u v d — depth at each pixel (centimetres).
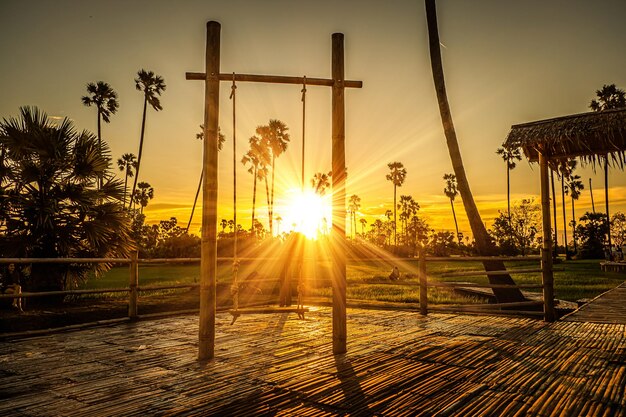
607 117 691
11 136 930
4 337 582
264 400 338
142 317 764
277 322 736
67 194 967
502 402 329
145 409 320
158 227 6781
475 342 553
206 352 474
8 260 604
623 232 7262
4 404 332
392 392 354
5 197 902
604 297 1082
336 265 506
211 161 490
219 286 1144
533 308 938
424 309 814
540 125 765
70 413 313
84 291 691
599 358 465
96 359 477
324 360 463
